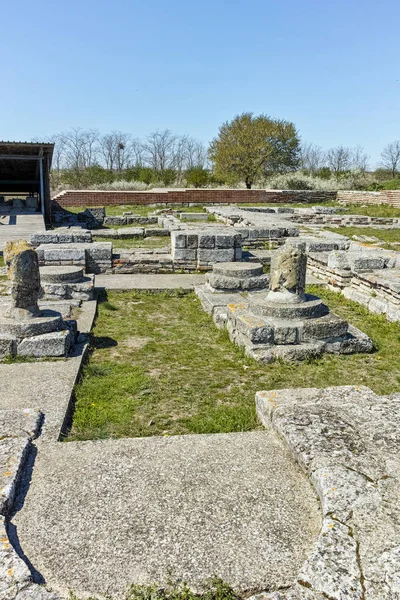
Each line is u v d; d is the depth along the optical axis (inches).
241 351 223.9
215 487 114.5
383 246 526.6
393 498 102.8
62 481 116.5
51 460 125.7
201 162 1803.6
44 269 319.0
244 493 112.3
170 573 89.4
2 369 190.9
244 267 327.6
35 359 201.6
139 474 119.6
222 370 207.0
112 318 282.8
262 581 87.9
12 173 848.9
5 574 85.3
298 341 219.0
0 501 103.4
